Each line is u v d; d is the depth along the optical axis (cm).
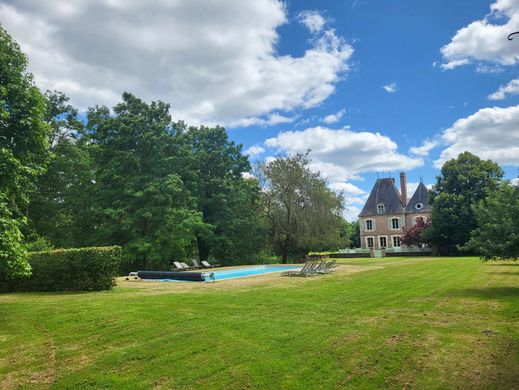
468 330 760
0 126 1081
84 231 3322
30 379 564
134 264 3164
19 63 1148
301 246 3703
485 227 1337
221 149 3838
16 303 1102
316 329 782
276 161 3675
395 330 770
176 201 3102
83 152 3244
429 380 529
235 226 3716
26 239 2481
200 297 1191
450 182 4988
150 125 3055
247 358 620
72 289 1420
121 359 628
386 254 5394
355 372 562
